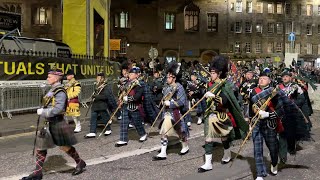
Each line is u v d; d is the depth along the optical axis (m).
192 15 52.19
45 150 6.36
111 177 6.67
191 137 10.30
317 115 15.41
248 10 56.41
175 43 51.28
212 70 6.98
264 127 6.57
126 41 49.34
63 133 6.34
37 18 40.44
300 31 60.06
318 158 8.32
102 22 23.31
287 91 8.27
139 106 9.21
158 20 50.53
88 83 17.16
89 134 10.14
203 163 7.65
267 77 6.59
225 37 53.28
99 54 22.89
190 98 12.38
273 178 6.82
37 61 14.48
